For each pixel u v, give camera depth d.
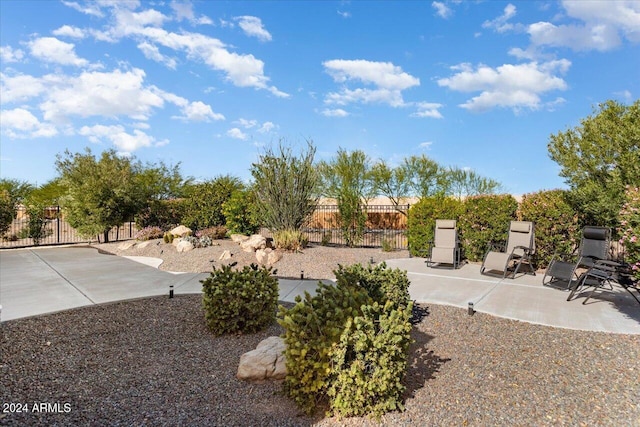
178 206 17.25
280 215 11.75
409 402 3.11
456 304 6.02
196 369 3.74
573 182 11.33
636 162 8.48
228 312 4.57
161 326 4.93
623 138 9.12
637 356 4.00
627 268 6.09
